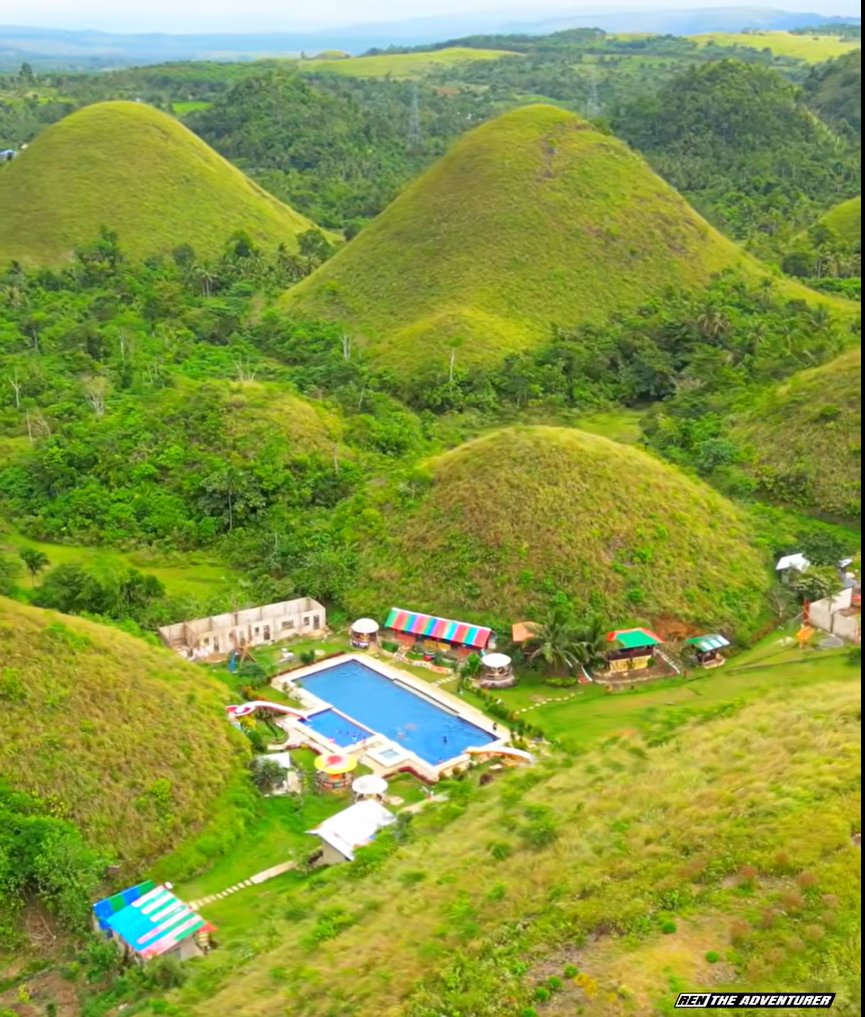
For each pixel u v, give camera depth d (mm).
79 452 91438
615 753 51875
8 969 40656
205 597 72750
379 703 61438
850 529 86250
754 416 103625
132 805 47562
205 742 52594
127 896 42625
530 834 43625
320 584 72812
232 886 45469
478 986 33781
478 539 72688
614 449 81188
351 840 46469
